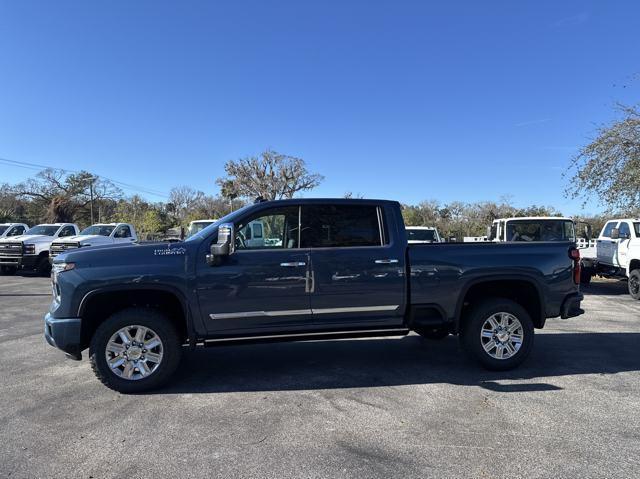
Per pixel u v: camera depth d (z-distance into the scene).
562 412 4.29
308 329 5.24
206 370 5.69
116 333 4.85
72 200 62.22
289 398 4.71
